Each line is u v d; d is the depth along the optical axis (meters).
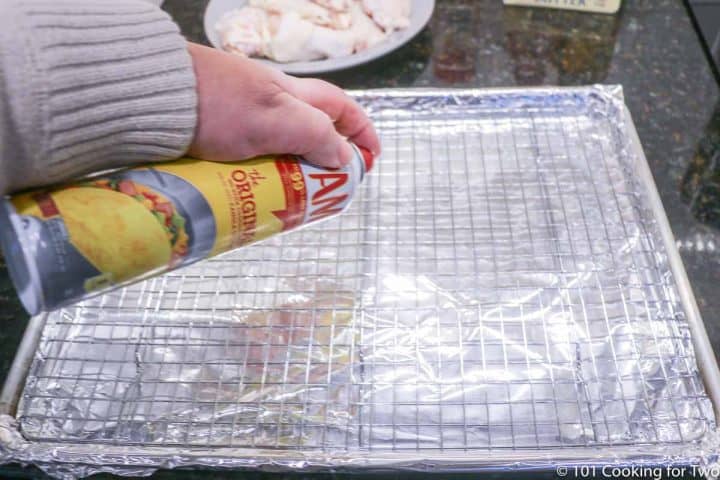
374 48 0.83
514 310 0.59
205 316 0.60
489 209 0.68
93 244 0.38
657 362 0.54
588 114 0.76
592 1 0.92
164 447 0.49
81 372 0.56
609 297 0.59
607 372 0.54
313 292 0.61
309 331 0.58
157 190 0.40
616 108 0.74
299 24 0.81
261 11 0.85
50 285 0.37
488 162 0.73
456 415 0.52
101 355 0.57
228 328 0.59
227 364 0.56
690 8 0.91
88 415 0.52
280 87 0.44
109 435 0.51
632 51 0.87
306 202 0.47
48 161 0.36
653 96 0.80
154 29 0.38
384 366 0.56
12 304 0.62
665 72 0.84
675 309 0.57
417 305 0.60
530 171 0.71
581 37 0.90
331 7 0.84
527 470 0.48
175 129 0.39
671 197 0.68
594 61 0.86
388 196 0.70
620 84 0.82
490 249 0.64
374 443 0.51
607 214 0.66
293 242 0.65
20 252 0.36
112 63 0.36
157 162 0.42
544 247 0.64
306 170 0.46
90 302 0.60
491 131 0.76
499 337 0.57
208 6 0.91
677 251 0.60
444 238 0.65
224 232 0.43
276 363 0.56
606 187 0.69
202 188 0.42
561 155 0.73
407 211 0.68
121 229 0.39
